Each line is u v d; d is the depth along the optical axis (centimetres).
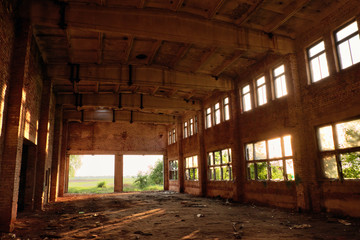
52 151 1956
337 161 1001
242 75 1662
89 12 968
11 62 892
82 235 756
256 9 998
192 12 1046
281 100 1310
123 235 752
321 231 752
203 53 1359
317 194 1080
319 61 1112
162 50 1330
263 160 1445
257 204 1477
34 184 1349
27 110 1069
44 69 1413
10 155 852
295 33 1208
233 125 1694
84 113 2503
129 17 999
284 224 872
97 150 2909
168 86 1558
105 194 2606
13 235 754
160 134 3169
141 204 1591
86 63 1445
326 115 1052
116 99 1992
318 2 993
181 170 2634
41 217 1124
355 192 927
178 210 1285
